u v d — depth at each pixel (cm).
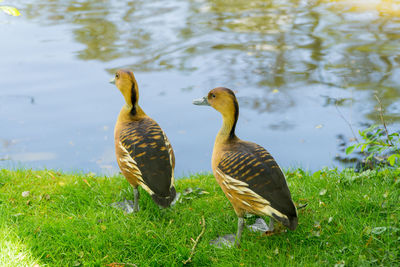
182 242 513
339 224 505
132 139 549
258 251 489
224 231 544
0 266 449
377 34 1644
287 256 475
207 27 1800
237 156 485
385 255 449
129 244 506
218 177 502
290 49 1550
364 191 587
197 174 750
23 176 702
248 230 538
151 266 477
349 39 1614
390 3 2034
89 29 1770
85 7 2094
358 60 1434
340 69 1377
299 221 530
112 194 644
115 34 1722
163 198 522
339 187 614
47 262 475
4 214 557
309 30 1723
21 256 466
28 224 539
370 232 484
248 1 2183
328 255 462
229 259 482
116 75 588
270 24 1812
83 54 1526
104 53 1543
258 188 459
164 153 539
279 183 463
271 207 454
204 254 486
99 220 560
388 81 1271
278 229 515
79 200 620
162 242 508
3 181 672
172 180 542
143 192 630
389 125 1006
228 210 588
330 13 1925
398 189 576
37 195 633
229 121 512
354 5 2028
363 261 443
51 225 534
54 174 727
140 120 586
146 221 568
